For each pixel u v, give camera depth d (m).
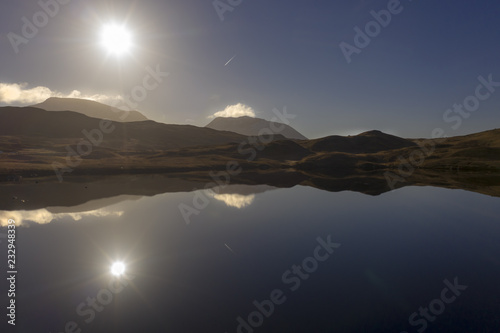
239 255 18.55
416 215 29.58
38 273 15.87
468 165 91.88
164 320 11.49
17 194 40.94
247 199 38.47
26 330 10.87
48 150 126.06
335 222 26.75
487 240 21.58
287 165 108.94
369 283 14.66
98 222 26.20
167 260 17.69
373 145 182.62
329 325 11.13
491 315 11.70
